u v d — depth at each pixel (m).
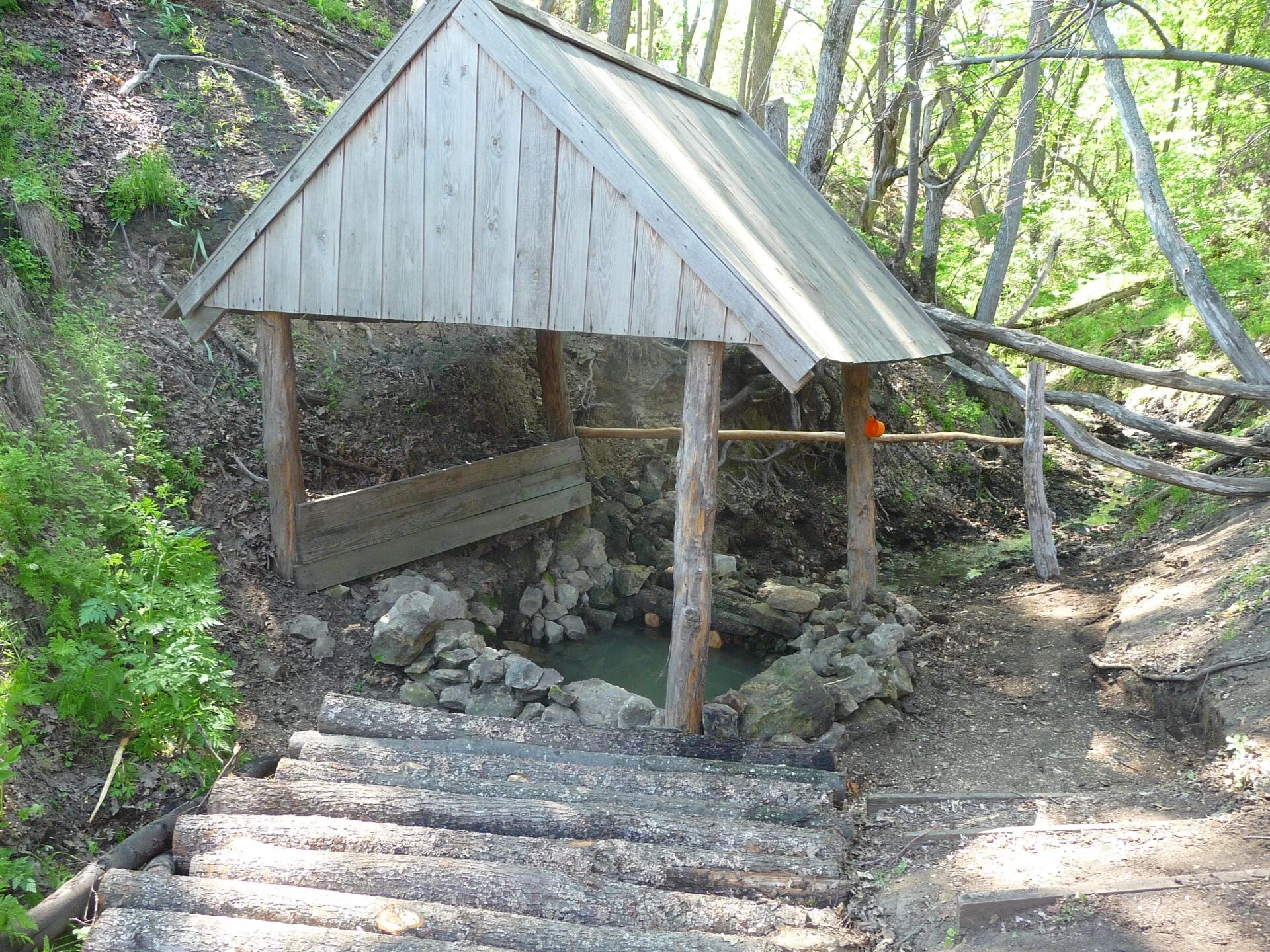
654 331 6.11
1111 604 9.62
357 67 14.73
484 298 6.69
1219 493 10.69
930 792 6.24
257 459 8.85
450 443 10.23
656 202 5.90
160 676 5.49
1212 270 18.44
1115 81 12.64
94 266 9.22
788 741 6.71
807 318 5.96
